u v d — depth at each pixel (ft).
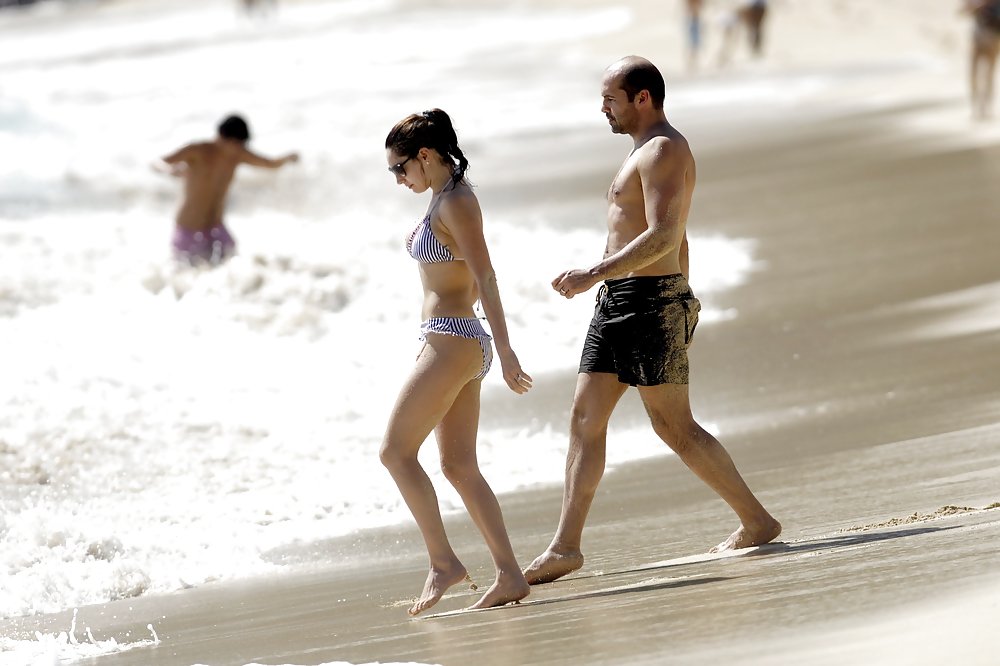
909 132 239.91
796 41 419.95
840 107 285.43
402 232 171.53
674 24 466.70
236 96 359.46
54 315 136.05
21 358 122.72
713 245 167.12
